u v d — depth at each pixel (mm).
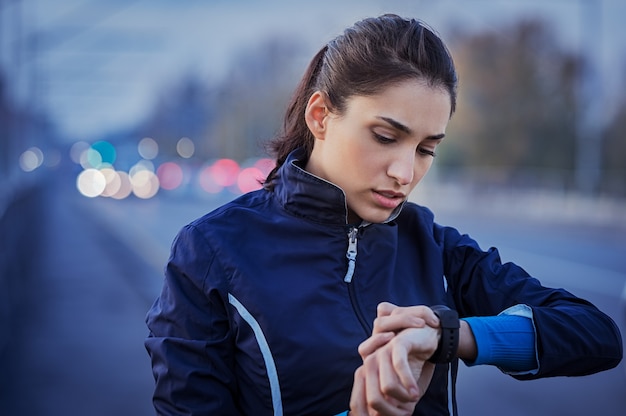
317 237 1623
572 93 39406
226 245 1624
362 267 1628
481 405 5305
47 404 5012
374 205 1562
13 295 8242
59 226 20734
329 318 1580
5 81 15820
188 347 1581
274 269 1611
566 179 29500
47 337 7090
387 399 1314
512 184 32562
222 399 1562
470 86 42125
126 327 7559
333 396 1554
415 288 1691
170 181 39938
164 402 1584
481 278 1730
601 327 1573
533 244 16562
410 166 1512
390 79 1481
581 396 5508
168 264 1654
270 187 1761
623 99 34562
